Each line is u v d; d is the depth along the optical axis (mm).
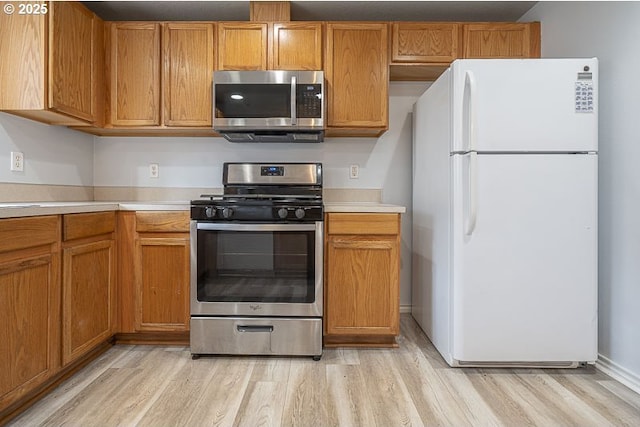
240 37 2672
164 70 2678
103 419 1646
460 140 2096
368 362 2254
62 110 2215
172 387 1933
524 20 2908
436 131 2426
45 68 2113
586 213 2076
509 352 2111
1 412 1600
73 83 2322
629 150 1995
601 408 1762
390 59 2740
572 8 2383
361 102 2703
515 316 2104
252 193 2939
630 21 1980
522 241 2086
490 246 2090
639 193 1936
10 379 1579
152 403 1778
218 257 2336
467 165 2086
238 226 2309
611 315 2109
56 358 1867
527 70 2053
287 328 2312
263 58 2668
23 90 2111
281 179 2930
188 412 1707
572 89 2051
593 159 2064
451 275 2168
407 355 2355
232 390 1908
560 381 2027
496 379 2045
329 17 2938
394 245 2387
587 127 2057
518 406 1775
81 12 2402
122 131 2865
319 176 2939
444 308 2279
